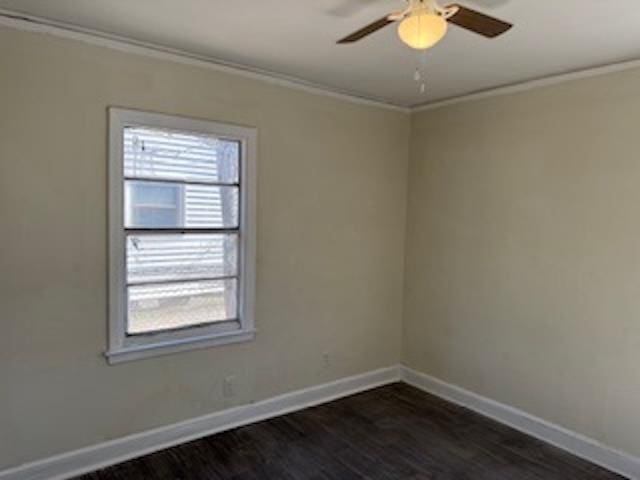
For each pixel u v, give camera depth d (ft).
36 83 8.11
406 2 6.98
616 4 6.86
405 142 13.65
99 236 8.91
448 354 12.71
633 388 9.21
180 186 9.95
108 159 8.89
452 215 12.53
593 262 9.76
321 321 12.25
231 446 10.02
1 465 8.18
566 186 10.15
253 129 10.66
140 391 9.55
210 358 10.45
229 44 8.88
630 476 9.22
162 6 7.29
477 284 11.97
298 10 7.34
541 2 6.80
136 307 9.60
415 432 10.85
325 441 10.34
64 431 8.75
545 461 9.76
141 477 8.83
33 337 8.36
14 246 8.09
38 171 8.23
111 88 8.83
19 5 7.36
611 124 9.42
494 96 11.44
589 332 9.86
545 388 10.62
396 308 13.85
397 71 10.25
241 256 10.74
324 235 12.13
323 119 11.85
